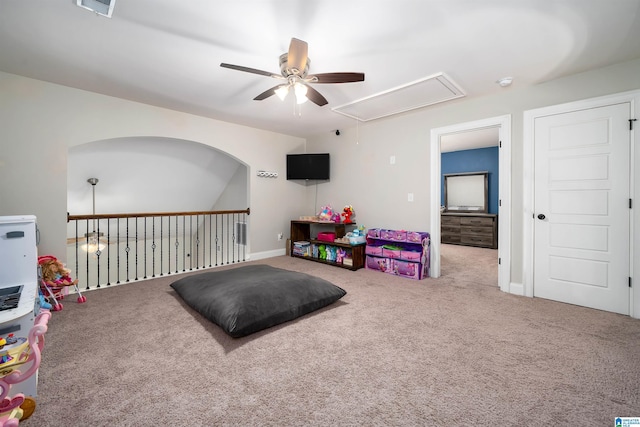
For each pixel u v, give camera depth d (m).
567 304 2.74
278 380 1.55
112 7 1.62
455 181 7.10
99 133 3.18
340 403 1.37
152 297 2.90
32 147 2.81
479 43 2.17
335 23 1.91
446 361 1.73
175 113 3.77
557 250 2.83
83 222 5.40
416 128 3.88
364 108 3.66
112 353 1.81
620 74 2.48
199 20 1.88
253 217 4.77
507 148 3.09
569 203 2.75
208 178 5.73
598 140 2.58
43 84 2.85
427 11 1.79
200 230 7.21
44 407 1.33
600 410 1.32
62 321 2.30
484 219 6.33
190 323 2.26
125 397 1.40
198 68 2.56
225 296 2.28
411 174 3.94
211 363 1.71
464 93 3.13
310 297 2.47
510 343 1.96
